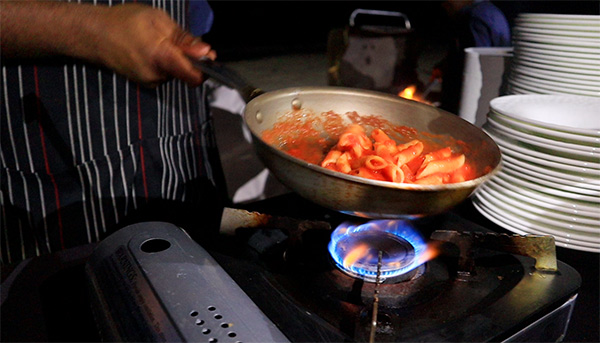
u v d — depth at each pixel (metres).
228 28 9.77
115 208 1.08
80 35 0.81
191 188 1.20
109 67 0.87
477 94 1.27
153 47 0.78
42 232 1.03
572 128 0.76
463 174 0.76
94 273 0.67
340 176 0.55
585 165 0.75
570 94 1.03
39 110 0.95
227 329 0.54
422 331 0.59
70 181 1.02
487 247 0.72
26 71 0.92
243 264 0.72
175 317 0.55
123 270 0.64
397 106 0.88
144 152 1.09
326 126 0.91
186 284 0.61
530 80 1.08
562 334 0.71
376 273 0.69
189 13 1.23
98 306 0.62
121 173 1.07
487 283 0.70
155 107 1.09
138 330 0.54
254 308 0.60
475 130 0.77
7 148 0.97
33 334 0.67
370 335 0.54
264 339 0.54
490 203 0.91
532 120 0.81
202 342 0.52
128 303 0.58
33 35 0.81
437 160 0.77
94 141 1.02
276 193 1.72
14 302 0.72
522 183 0.84
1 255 1.03
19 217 1.01
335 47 2.33
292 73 5.84
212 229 0.82
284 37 9.34
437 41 8.38
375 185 0.55
